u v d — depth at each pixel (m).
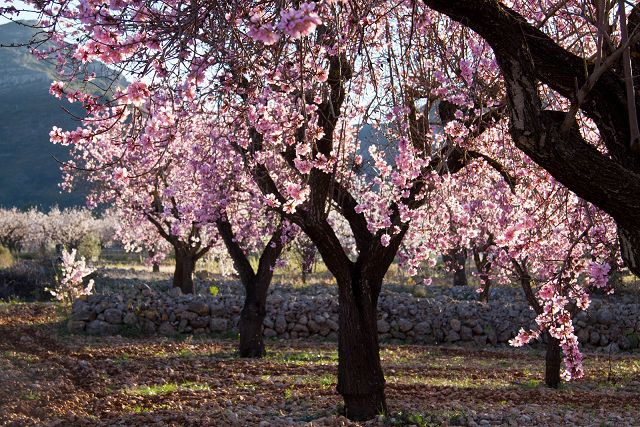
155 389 9.71
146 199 19.88
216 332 17.97
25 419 7.16
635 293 20.84
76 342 15.23
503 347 17.81
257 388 10.05
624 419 8.56
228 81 4.82
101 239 47.06
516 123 4.18
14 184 111.62
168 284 24.09
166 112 4.20
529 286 10.96
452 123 6.05
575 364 6.14
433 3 4.13
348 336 8.10
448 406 9.00
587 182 4.12
